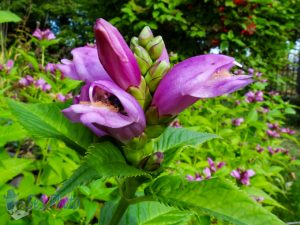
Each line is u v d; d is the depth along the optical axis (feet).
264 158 0.98
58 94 0.73
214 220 0.48
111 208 0.29
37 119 0.25
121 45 0.22
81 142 0.25
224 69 0.23
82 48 0.25
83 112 0.21
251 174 0.64
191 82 0.22
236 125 1.04
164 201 0.21
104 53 0.22
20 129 0.41
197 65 0.23
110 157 0.21
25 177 0.42
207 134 0.28
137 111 0.21
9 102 0.25
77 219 0.42
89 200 0.44
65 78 0.78
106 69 0.23
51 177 0.46
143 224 0.31
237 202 0.20
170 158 0.26
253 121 1.06
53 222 0.37
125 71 0.22
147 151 0.24
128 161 0.23
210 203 0.21
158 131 0.24
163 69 0.24
